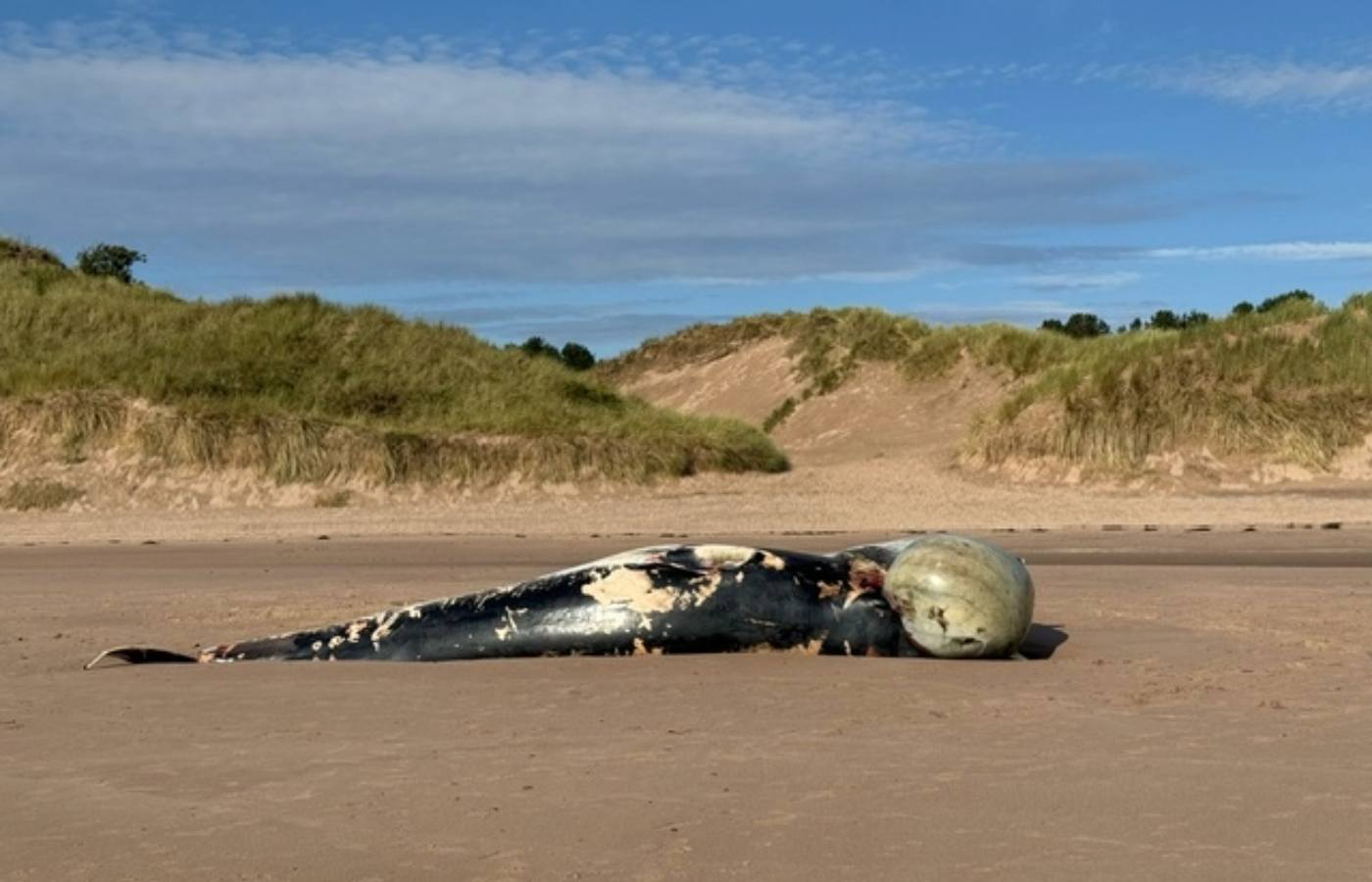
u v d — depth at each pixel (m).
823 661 9.48
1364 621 11.20
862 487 27.84
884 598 9.78
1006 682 8.56
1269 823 5.30
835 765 6.33
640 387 57.56
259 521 24.08
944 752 6.58
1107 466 27.42
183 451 27.61
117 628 11.95
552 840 5.25
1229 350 29.03
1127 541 19.20
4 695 8.50
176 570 17.30
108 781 6.21
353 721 7.57
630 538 20.95
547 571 16.38
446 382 33.59
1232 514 22.61
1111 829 5.27
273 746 6.93
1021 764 6.29
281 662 9.83
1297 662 9.12
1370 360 28.16
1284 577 14.66
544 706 7.96
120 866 5.01
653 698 8.16
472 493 27.25
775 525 22.48
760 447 31.08
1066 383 29.88
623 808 5.66
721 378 53.00
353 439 27.84
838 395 46.12
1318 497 24.59
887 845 5.12
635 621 9.74
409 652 9.85
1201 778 5.98
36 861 5.08
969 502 25.28
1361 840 5.09
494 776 6.22
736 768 6.30
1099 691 8.17
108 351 32.44
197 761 6.58
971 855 5.00
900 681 8.61
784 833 5.29
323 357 33.72
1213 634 10.57
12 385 29.95
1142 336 33.66
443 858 5.05
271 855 5.11
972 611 9.37
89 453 27.95
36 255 41.72
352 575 16.34
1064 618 11.72
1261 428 27.20
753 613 9.75
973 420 34.09
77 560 18.98
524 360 36.72
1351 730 6.91
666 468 28.50
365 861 5.02
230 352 33.00
